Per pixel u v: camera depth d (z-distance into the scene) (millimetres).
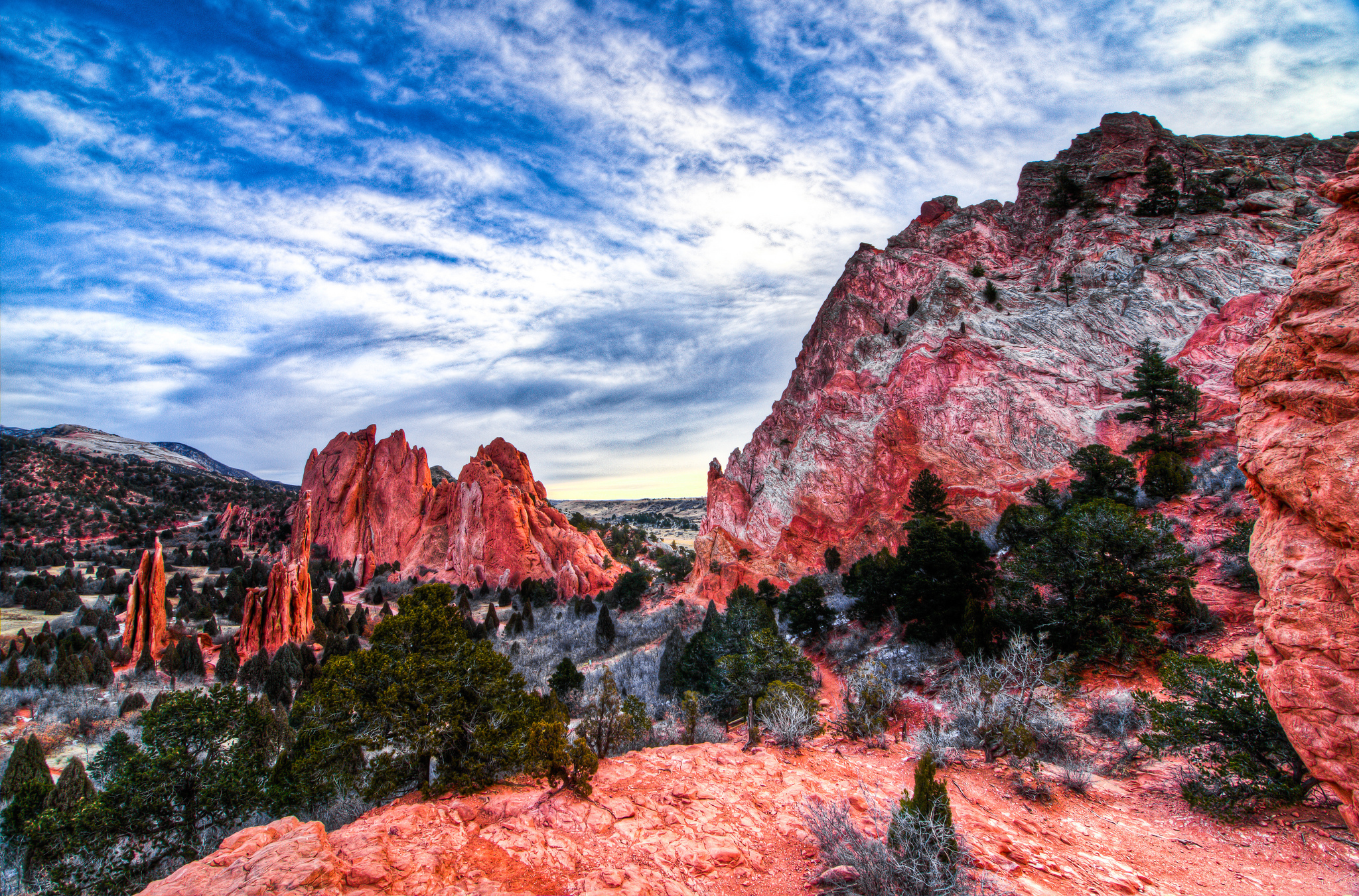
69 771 23531
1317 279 6945
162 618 61312
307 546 105062
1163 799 12883
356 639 61438
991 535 46438
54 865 17109
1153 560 22938
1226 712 12602
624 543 142250
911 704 20547
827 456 71625
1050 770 14422
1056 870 9273
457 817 10344
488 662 13852
